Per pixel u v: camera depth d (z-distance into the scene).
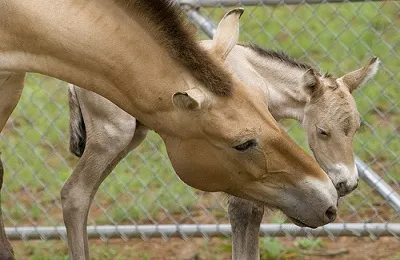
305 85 12.70
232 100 9.12
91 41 9.16
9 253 11.31
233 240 12.73
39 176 16.22
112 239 14.40
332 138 12.70
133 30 9.16
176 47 9.13
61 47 9.27
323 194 9.35
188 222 14.84
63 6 9.24
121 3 9.19
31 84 18.11
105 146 12.33
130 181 15.73
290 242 14.19
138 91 9.22
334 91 12.81
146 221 15.00
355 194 14.78
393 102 16.28
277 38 19.80
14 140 17.14
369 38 18.89
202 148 9.27
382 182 13.35
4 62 9.58
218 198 15.20
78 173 12.49
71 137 12.87
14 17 9.36
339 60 17.84
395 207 13.24
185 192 15.47
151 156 16.28
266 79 13.11
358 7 18.84
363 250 13.92
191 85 9.14
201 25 13.56
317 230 13.34
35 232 13.81
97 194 15.68
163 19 9.18
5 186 15.84
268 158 9.23
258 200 9.52
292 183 9.34
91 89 9.41
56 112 17.72
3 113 10.70
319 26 19.86
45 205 15.56
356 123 12.80
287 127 16.00
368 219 14.35
